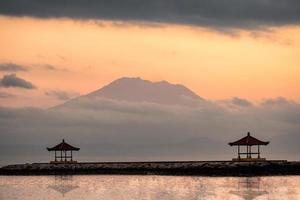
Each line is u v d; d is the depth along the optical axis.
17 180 158.38
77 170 175.00
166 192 123.44
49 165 178.00
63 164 177.88
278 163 158.88
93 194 123.25
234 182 141.12
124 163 175.00
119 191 126.94
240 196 116.44
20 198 119.25
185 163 167.88
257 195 117.38
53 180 155.75
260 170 157.88
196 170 164.00
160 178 155.62
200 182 142.50
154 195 119.44
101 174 172.88
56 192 128.00
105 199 115.94
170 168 167.38
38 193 126.69
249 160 162.75
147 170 170.25
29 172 177.50
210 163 163.88
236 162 160.88
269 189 126.19
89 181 150.50
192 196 116.94
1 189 135.38
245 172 158.38
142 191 125.88
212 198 114.25
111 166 173.75
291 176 155.00
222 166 161.12
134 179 154.00
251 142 163.50
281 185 133.62
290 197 114.81
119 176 165.62
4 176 174.38
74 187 136.62
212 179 150.12
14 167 179.38
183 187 131.75
